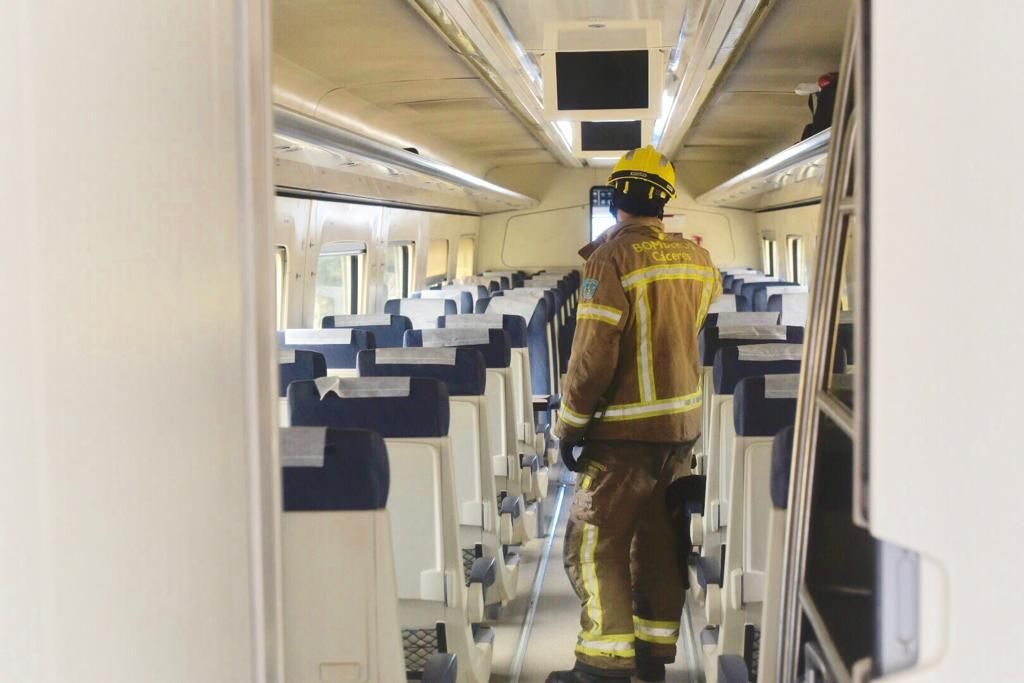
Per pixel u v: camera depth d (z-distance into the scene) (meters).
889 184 0.88
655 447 4.00
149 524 0.86
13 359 0.71
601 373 3.85
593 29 6.56
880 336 0.88
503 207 17.00
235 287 1.03
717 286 4.23
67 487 0.76
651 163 4.07
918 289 0.88
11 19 0.71
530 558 6.50
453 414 4.58
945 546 0.87
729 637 3.50
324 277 8.91
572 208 17.09
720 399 4.23
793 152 6.32
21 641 0.71
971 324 0.87
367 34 5.99
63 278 0.76
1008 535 0.87
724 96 9.43
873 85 0.88
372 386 3.32
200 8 0.96
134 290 0.84
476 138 12.51
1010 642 0.86
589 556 4.03
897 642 0.95
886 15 0.88
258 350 1.09
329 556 2.39
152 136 0.87
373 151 5.48
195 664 0.93
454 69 7.30
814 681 1.43
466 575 4.74
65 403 0.76
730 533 3.44
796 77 8.22
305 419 3.36
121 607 0.82
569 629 5.29
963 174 0.86
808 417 1.64
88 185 0.79
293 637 2.44
